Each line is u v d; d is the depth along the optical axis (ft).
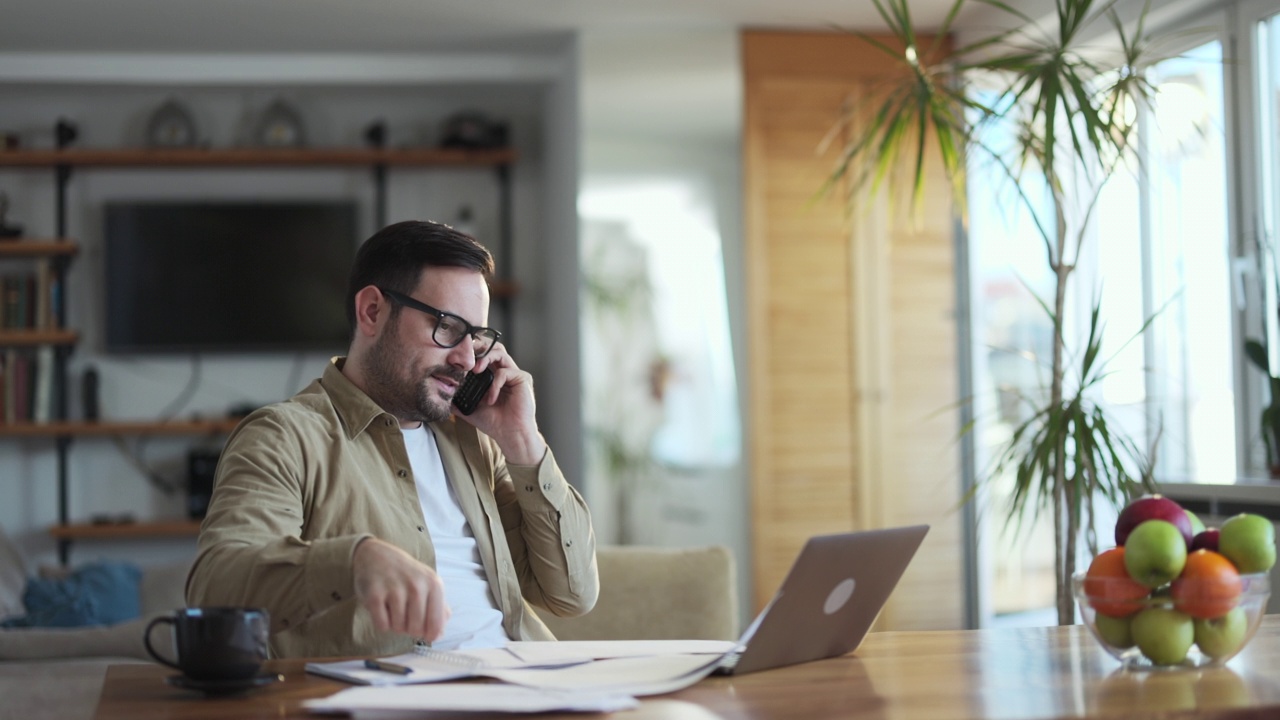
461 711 3.46
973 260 15.42
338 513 5.44
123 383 17.39
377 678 3.89
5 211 17.07
